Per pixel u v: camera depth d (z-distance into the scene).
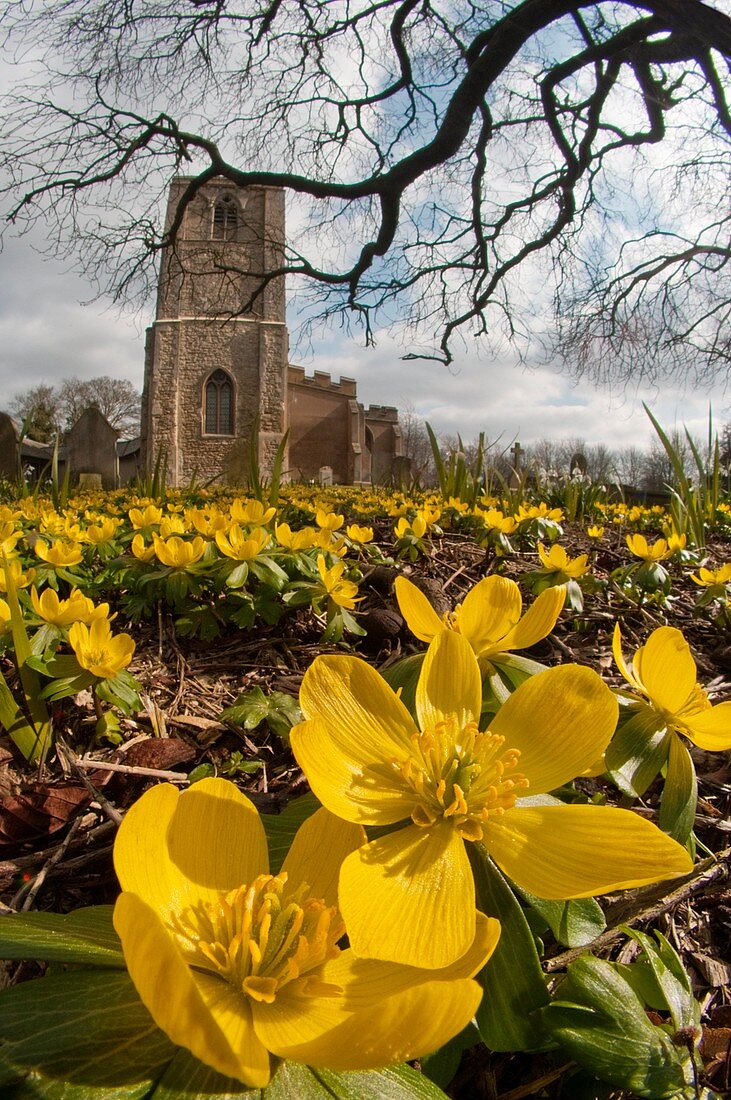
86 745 1.94
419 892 0.83
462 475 6.71
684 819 1.15
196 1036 0.56
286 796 1.71
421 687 1.08
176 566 2.70
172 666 2.57
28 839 1.53
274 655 2.70
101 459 17.05
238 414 36.66
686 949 1.36
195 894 0.82
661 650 1.17
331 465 44.38
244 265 35.91
